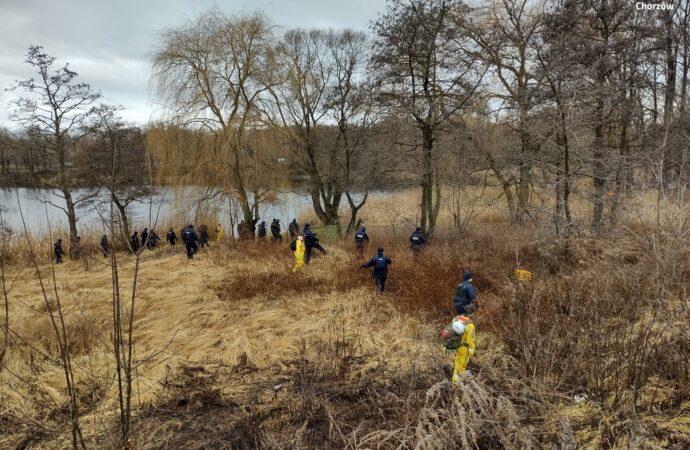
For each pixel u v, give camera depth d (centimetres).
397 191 2427
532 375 507
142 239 1884
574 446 382
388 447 405
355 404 514
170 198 1980
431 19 1381
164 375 626
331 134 2578
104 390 584
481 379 515
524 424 431
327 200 2555
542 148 1197
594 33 1277
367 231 2123
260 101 1933
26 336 765
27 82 1616
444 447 377
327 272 1228
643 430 367
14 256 1653
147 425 484
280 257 1462
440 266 1066
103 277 1297
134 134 1900
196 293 1076
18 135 1697
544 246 1014
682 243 691
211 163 1916
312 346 711
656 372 471
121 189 1786
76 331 784
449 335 554
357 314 876
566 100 959
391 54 1445
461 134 1504
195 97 1842
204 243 1931
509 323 653
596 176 995
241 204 2023
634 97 1299
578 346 512
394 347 703
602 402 444
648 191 970
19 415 513
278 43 1961
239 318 898
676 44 1362
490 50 1460
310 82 2334
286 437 452
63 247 1845
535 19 1430
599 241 914
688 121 1331
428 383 525
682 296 582
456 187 1591
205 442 451
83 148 1822
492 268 998
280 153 2038
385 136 1741
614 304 551
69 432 477
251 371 639
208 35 1841
